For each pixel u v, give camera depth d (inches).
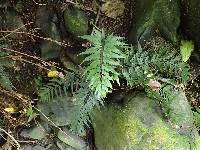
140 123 44.7
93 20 48.8
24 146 52.5
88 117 48.2
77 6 48.2
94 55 40.7
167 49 47.3
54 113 51.8
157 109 45.3
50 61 48.4
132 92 47.4
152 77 45.7
